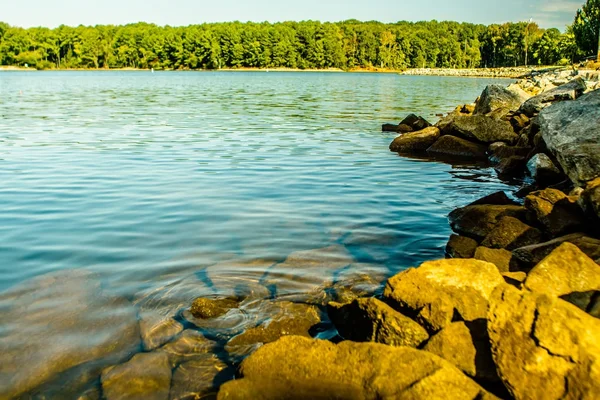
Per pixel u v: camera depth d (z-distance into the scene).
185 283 6.26
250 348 4.90
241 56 125.06
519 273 5.38
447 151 16.69
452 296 4.63
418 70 121.19
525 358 3.74
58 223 8.54
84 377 4.46
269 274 6.55
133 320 5.37
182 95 43.47
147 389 4.31
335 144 17.95
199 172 12.66
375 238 8.08
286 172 12.96
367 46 136.50
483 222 8.19
